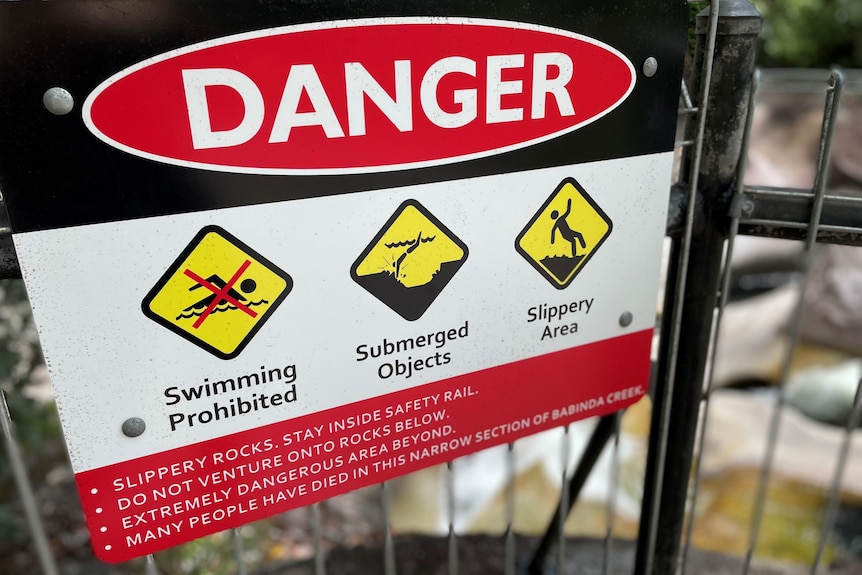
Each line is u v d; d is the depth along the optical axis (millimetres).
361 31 957
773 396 4590
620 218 1267
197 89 897
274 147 958
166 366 998
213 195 947
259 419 1088
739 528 3059
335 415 1141
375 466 1212
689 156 1308
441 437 1253
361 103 988
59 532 2832
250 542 2922
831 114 1194
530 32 1066
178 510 1081
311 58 941
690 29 1239
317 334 1078
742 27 1198
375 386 1155
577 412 1378
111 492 1025
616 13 1125
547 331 1279
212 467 1081
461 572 1973
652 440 1487
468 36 1024
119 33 847
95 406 975
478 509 3596
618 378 1396
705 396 1431
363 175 1023
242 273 997
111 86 859
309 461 1151
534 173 1149
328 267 1047
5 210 919
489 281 1184
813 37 7953
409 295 1123
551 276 1239
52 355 930
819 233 1295
